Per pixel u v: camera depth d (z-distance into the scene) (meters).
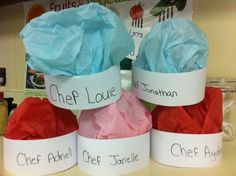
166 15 0.80
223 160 0.59
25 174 0.53
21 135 0.53
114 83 0.52
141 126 0.55
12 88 1.11
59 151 0.55
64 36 0.48
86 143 0.53
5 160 0.56
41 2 1.00
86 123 0.54
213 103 0.56
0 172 0.56
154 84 0.54
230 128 0.71
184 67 0.53
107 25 0.49
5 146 0.55
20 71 1.08
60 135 0.55
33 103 0.53
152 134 0.58
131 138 0.53
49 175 0.54
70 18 0.48
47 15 0.48
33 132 0.53
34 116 0.53
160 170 0.55
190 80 0.53
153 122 0.58
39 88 0.97
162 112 0.57
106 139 0.52
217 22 0.76
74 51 0.48
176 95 0.53
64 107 0.52
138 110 0.55
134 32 0.84
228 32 0.75
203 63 0.55
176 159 0.56
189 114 0.56
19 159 0.53
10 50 1.11
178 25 0.52
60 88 0.52
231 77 0.75
